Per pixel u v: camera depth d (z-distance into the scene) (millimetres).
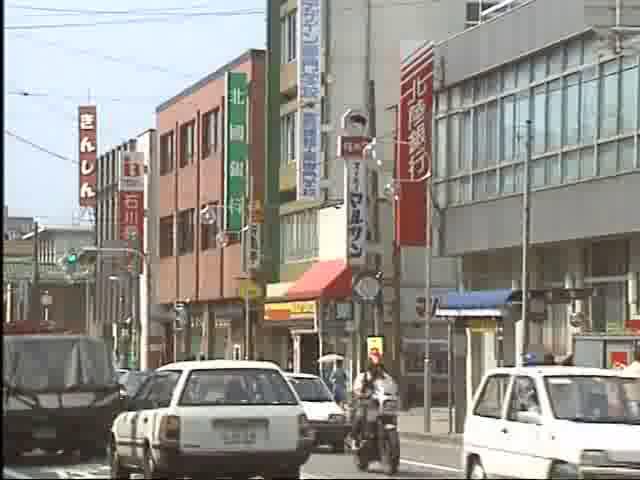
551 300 51938
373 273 66375
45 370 38562
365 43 80312
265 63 92375
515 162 56875
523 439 24594
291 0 86188
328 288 74875
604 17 51219
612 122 50250
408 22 81312
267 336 90938
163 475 27875
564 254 56062
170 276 113250
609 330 49656
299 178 79250
